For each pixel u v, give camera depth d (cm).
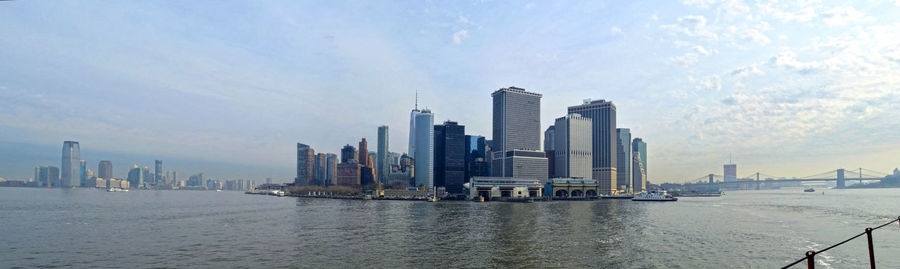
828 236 13112
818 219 18825
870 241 2928
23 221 18575
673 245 11625
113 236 13800
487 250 11056
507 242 12306
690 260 9706
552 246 11588
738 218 19625
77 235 14038
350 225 17038
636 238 12950
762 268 8944
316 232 14738
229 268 9231
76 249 11406
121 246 11844
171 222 18300
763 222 17625
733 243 11912
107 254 10712
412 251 10975
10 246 11894
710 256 10112
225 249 11325
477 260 9894
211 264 9606
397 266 9362
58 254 10762
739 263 9388
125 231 15075
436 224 17412
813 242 11988
